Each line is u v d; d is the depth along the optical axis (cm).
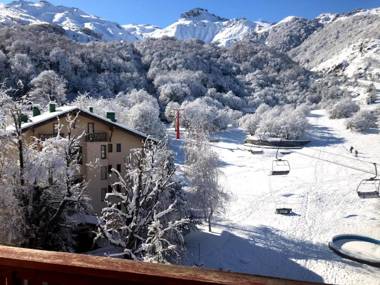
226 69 19138
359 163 7338
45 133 2909
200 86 14500
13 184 2045
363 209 4753
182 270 203
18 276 221
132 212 2128
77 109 3053
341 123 11300
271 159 7912
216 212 3956
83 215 2627
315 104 16062
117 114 6988
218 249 3344
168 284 195
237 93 16975
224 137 10112
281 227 4141
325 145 9000
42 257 219
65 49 13300
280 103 16550
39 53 11925
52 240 2194
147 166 2214
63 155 2169
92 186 3100
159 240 1986
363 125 10031
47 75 8450
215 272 202
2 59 10375
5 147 2102
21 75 10100
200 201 3500
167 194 2564
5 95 2134
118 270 201
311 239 3816
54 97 7675
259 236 3812
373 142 9019
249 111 14762
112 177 3206
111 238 2144
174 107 10612
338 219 4412
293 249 3541
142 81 13725
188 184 3538
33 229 2061
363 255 3372
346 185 5881
